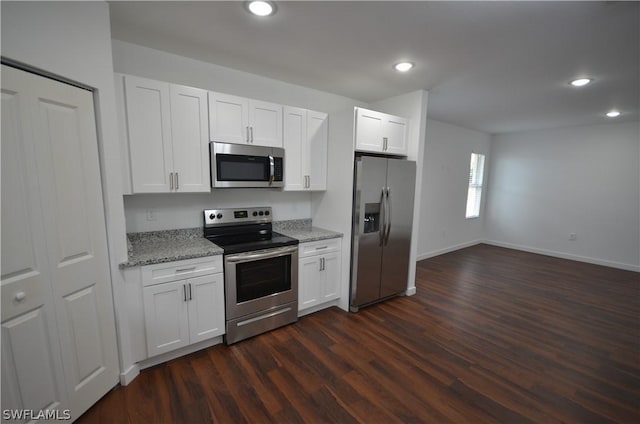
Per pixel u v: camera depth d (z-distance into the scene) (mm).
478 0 1629
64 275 1535
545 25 1886
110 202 1791
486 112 4258
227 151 2432
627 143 4695
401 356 2316
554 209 5520
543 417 1728
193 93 2275
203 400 1814
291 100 3150
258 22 1930
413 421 1688
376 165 3014
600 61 2422
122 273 1891
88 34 1609
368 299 3178
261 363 2193
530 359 2305
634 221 4695
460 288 3842
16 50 1294
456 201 5723
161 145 2172
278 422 1663
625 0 1581
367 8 1745
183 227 2682
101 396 1785
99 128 1716
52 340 1489
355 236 3010
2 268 1284
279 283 2693
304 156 3002
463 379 2057
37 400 1436
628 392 1945
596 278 4293
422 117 3324
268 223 3135
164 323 2090
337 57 2461
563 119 4621
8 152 1289
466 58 2430
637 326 2859
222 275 2330
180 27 2006
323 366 2172
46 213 1443
